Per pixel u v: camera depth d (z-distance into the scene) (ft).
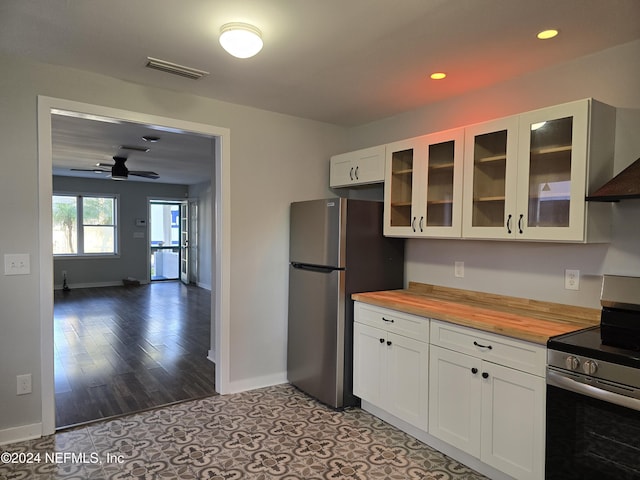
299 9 6.33
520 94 9.00
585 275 7.89
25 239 8.51
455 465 7.93
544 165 7.58
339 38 7.30
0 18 6.74
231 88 9.96
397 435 9.09
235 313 11.43
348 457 8.18
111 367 13.39
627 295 6.89
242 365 11.58
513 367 6.93
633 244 7.30
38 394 8.77
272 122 11.90
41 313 8.71
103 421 9.64
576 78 8.07
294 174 12.39
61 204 29.86
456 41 7.37
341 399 10.36
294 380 11.76
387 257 11.19
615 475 5.58
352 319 10.49
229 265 11.28
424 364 8.50
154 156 20.16
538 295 8.63
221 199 11.10
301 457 8.16
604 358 5.70
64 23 6.91
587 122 6.92
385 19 6.61
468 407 7.66
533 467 6.66
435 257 10.79
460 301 9.57
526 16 6.46
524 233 7.80
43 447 8.41
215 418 9.84
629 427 5.46
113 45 7.73
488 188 8.60
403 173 10.50
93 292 28.35
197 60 8.37
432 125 11.01
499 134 8.29
